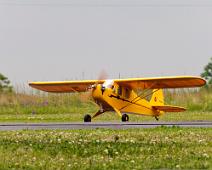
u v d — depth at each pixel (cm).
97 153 4066
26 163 3697
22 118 9144
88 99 9294
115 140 4656
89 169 3512
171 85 9081
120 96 8950
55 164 3669
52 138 4809
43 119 8856
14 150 4169
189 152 4056
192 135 4997
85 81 9062
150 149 4181
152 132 5281
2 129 5975
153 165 3606
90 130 5597
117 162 3719
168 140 4650
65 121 8331
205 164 3584
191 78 8656
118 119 9194
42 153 4056
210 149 4172
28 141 4603
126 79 8856
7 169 3534
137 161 3744
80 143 4475
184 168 3509
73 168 3541
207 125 6512
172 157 3872
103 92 8681
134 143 4475
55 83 9244
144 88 9238
